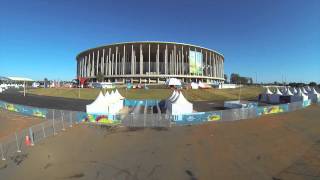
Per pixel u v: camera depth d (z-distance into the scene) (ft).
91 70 421.18
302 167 49.47
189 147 63.57
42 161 53.47
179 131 81.30
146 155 57.36
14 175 46.37
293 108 133.28
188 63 389.39
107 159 54.54
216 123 94.27
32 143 66.44
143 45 358.64
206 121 95.40
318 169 48.34
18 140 69.72
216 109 147.74
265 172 47.24
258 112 111.96
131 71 364.17
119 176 45.73
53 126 87.35
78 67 504.84
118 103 141.18
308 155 56.80
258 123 94.58
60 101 187.32
